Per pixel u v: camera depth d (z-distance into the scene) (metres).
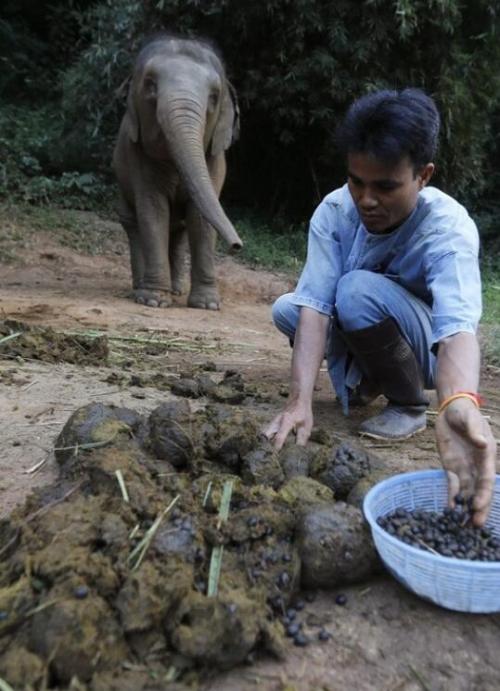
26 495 2.55
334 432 3.52
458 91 12.80
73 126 14.36
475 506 2.11
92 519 2.02
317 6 11.85
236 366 5.05
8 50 17.08
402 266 3.15
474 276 2.75
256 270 11.34
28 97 16.84
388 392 3.50
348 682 1.82
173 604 1.81
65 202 13.09
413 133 2.45
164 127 6.97
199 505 2.22
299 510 2.21
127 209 8.41
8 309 6.50
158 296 7.65
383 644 1.95
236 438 2.57
